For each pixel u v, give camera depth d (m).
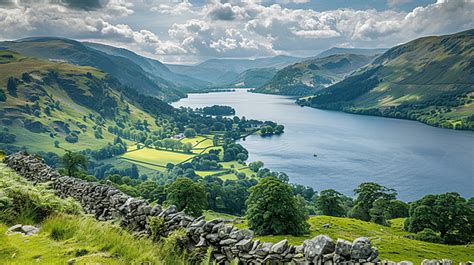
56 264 7.90
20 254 8.53
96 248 8.97
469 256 61.22
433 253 61.22
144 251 9.12
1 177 15.20
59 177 20.00
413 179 175.88
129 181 118.56
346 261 7.89
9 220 11.51
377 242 66.19
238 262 9.08
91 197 15.69
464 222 84.31
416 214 88.12
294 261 8.43
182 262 9.20
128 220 12.42
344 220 87.44
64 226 10.34
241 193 135.12
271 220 66.50
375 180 176.25
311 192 158.25
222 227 9.73
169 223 10.78
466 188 159.38
